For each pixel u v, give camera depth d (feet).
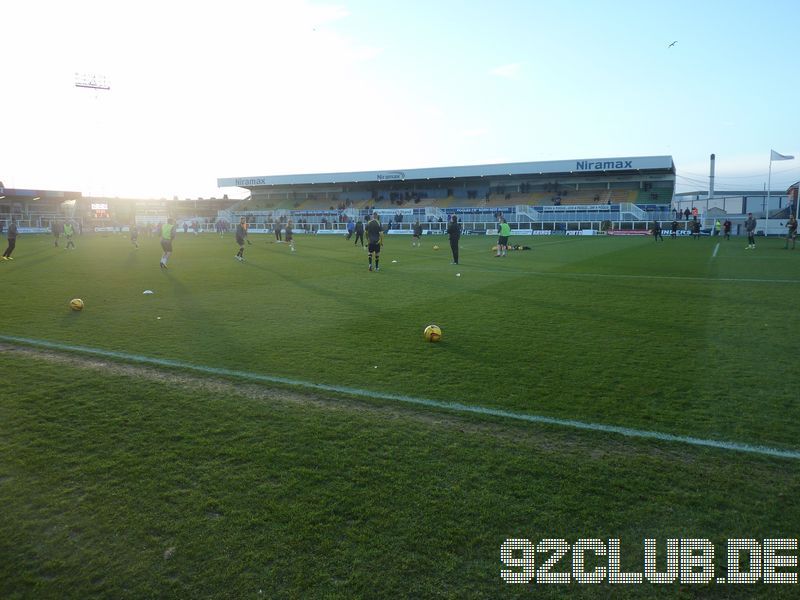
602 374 20.20
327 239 147.13
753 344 24.82
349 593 8.82
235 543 10.12
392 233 181.16
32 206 213.66
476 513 10.99
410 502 11.39
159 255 86.33
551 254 84.94
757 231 147.02
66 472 12.82
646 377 19.79
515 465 12.97
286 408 16.79
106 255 86.63
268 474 12.60
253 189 268.00
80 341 25.90
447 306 35.83
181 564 9.59
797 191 138.62
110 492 11.93
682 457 13.34
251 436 14.70
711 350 23.73
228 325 29.84
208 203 291.79
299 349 24.26
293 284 48.11
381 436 14.65
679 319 30.94
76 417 16.11
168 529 10.57
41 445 14.25
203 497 11.65
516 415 16.08
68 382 19.44
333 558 9.68
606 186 205.77
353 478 12.38
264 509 11.19
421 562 9.57
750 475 12.45
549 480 12.26
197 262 72.38
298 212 215.31
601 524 10.65
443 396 17.80
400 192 235.61
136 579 9.25
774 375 19.95
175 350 24.11
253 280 51.34
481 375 20.12
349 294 41.68
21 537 10.43
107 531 10.55
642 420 15.65
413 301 38.04
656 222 126.72
